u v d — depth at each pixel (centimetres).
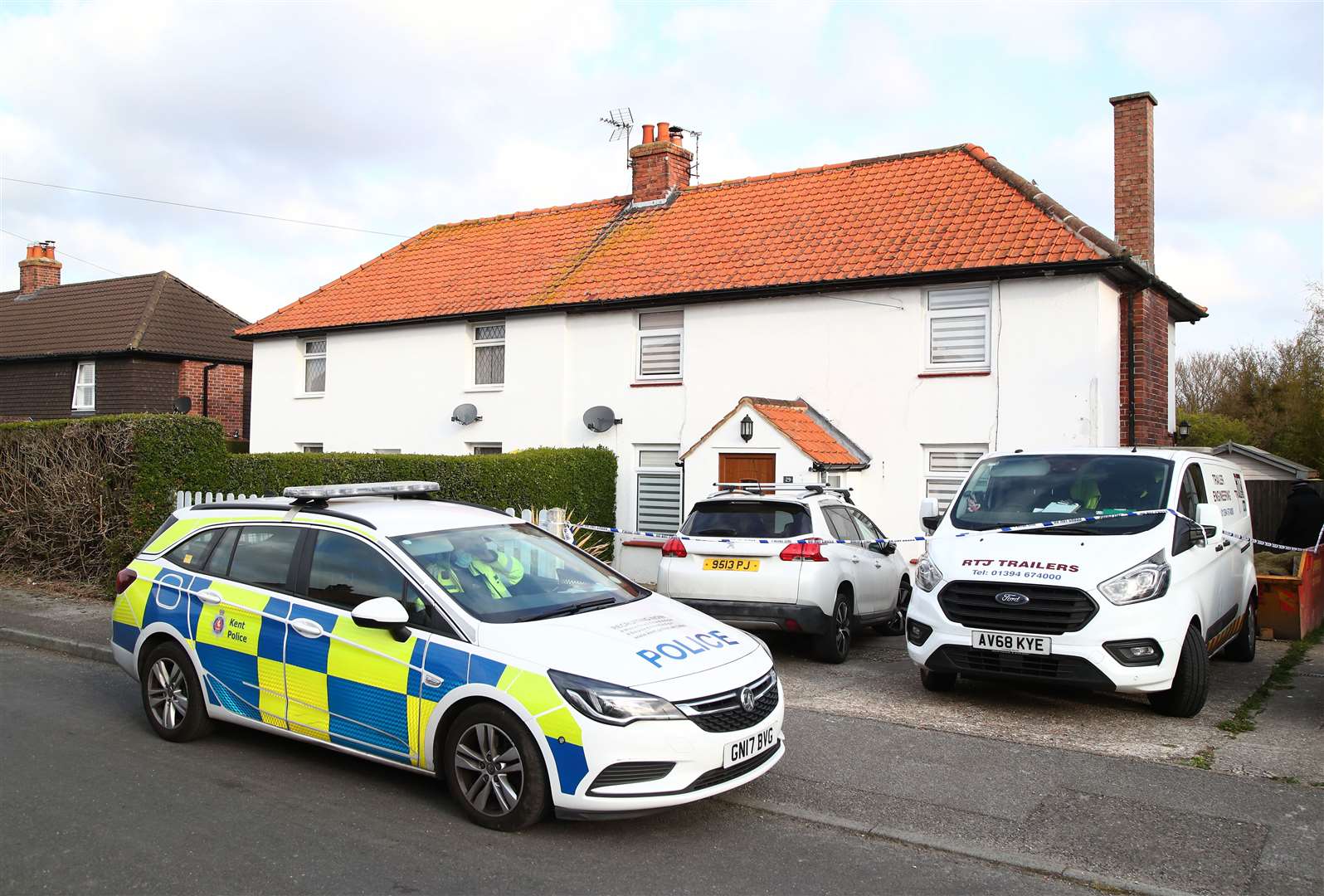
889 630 1176
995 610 760
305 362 2195
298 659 599
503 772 518
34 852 488
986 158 1650
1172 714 770
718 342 1612
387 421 2022
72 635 1033
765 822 546
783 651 1053
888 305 1459
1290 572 1195
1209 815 555
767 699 556
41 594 1305
